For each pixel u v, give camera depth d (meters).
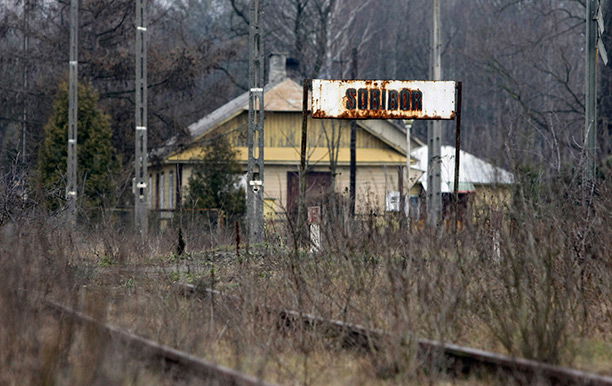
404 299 30.12
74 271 43.31
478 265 35.03
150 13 179.62
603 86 100.62
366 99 54.69
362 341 31.09
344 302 34.88
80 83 136.25
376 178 148.88
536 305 29.31
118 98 159.62
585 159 42.66
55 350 26.05
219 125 148.88
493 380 26.91
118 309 36.41
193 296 39.78
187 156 147.25
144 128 93.44
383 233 37.59
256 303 34.50
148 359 27.80
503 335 30.52
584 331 32.25
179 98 169.38
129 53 157.38
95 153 130.12
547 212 35.06
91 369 25.03
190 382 25.64
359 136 151.25
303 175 52.22
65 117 131.00
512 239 33.72
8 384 25.56
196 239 69.38
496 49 174.00
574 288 34.06
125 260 47.34
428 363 28.23
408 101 55.22
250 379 24.55
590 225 36.75
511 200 34.97
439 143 72.94
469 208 36.78
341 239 37.72
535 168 37.91
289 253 40.19
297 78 178.25
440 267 32.16
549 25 180.62
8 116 156.75
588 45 52.84
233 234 74.31
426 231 35.03
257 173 77.69
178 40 188.38
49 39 158.25
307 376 27.45
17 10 161.38
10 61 156.88
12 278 32.56
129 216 102.75
